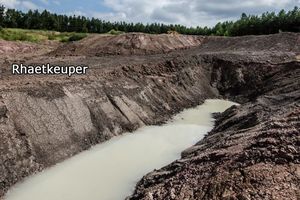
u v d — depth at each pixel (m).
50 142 17.84
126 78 29.80
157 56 46.91
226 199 11.08
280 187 10.84
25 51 59.19
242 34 78.75
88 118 21.36
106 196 14.66
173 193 12.52
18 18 95.94
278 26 74.06
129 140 21.91
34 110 18.34
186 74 38.72
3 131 15.89
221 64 44.03
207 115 30.69
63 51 55.59
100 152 19.47
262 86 38.47
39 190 14.77
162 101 30.12
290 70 39.16
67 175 16.31
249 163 12.42
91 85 24.34
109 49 54.78
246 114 22.86
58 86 21.67
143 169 17.69
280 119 15.88
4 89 18.66
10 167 15.18
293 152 12.19
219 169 12.81
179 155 19.91
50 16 101.75
